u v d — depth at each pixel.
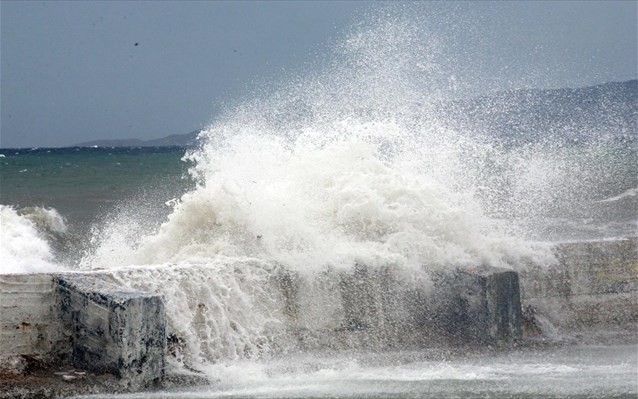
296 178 39.59
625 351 34.22
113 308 28.00
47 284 30.42
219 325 32.31
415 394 27.25
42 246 58.94
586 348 34.91
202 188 37.66
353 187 38.28
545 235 48.22
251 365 31.44
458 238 37.56
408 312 35.53
